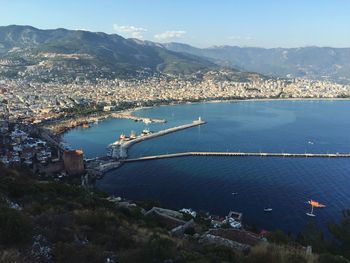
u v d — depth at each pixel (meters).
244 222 158.50
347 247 92.06
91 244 49.00
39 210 65.19
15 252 40.81
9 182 82.56
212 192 195.25
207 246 65.12
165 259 49.25
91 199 98.88
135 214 97.31
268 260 59.66
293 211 170.88
